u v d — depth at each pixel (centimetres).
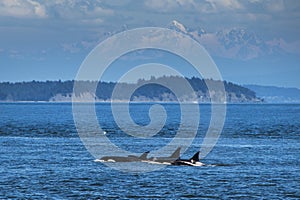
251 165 19662
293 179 16712
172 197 14175
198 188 15250
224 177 17000
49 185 15500
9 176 16888
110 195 14338
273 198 14138
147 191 14825
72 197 14088
